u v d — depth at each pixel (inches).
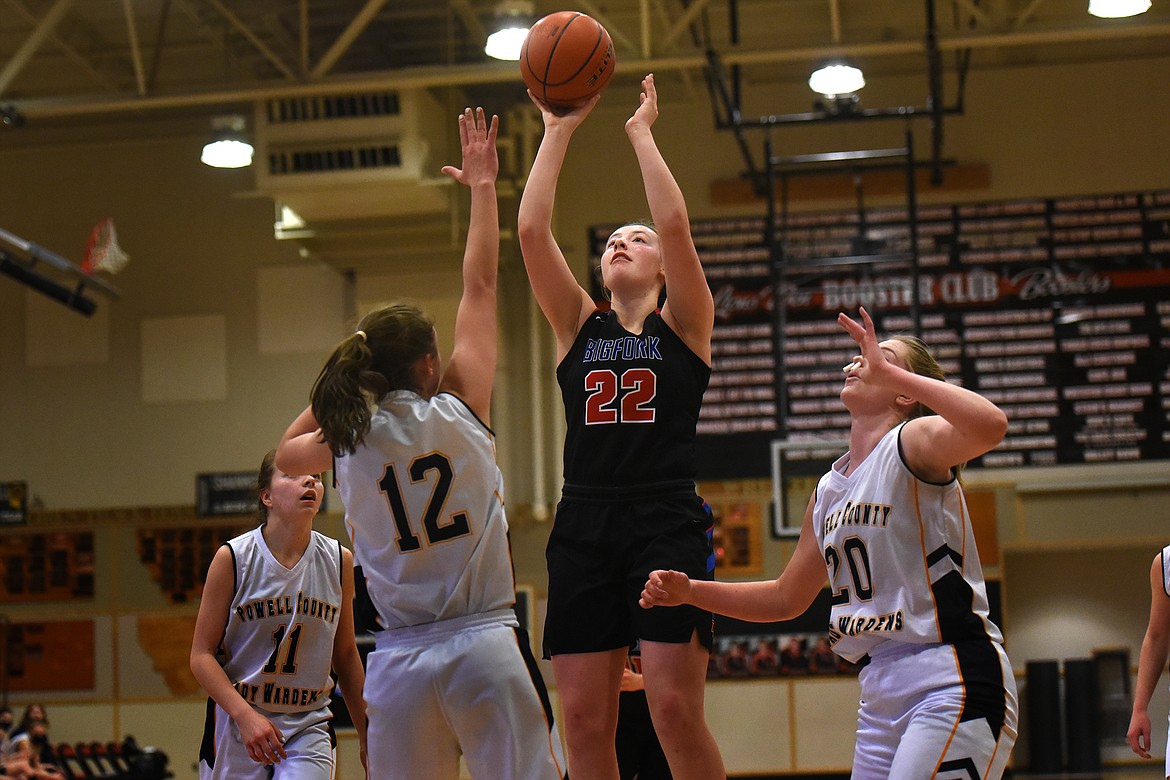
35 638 572.4
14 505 585.6
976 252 537.3
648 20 436.5
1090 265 532.1
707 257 550.3
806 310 539.8
